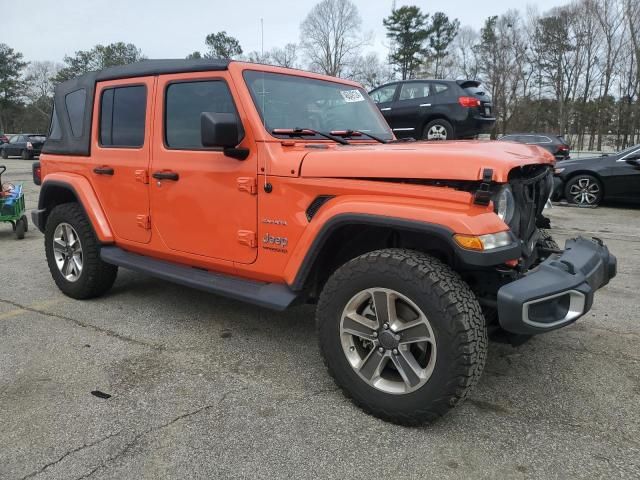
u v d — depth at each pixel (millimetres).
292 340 3658
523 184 2680
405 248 2789
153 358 3355
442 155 2434
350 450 2383
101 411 2705
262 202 3008
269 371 3178
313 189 2785
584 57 48719
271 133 3055
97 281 4375
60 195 4742
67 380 3047
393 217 2434
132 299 4547
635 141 43531
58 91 4609
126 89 3838
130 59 70812
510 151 2723
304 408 2742
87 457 2326
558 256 2822
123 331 3812
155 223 3691
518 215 2715
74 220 4297
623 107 45000
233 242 3203
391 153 2590
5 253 6512
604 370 3176
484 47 53438
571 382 3029
